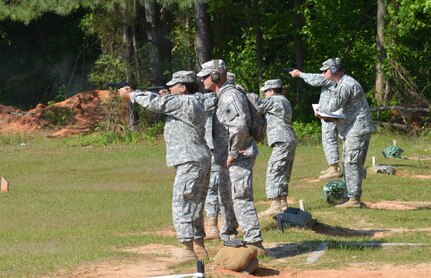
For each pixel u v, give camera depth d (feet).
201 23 208.85
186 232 65.72
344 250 70.79
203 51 208.85
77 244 79.87
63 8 196.85
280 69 238.89
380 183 120.78
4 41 304.91
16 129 232.53
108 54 226.99
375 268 64.23
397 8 205.87
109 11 206.28
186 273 62.54
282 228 80.38
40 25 310.86
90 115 238.27
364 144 95.91
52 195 122.72
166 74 218.59
